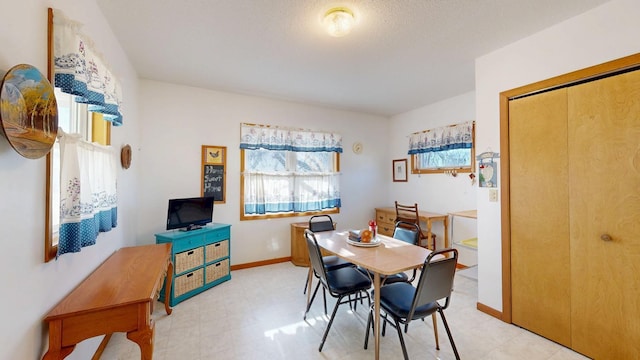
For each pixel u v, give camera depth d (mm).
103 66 1599
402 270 1745
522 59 2260
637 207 1699
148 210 3197
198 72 2994
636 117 1697
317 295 2924
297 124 4184
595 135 1867
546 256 2129
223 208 3639
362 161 4840
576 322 1965
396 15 1923
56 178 1397
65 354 1227
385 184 5078
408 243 2443
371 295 2469
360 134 4816
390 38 2248
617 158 1774
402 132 4820
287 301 2785
